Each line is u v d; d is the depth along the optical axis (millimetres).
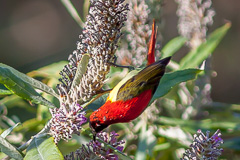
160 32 3072
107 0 2873
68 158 2889
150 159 3045
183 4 3104
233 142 3078
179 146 3055
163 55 3088
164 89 2932
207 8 3100
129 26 3055
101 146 2885
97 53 2879
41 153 2854
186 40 3102
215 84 4691
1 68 2881
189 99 3104
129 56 3064
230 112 3127
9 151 2863
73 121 2865
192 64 3061
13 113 3205
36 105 3109
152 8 3057
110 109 2906
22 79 2889
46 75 3070
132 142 3086
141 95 2908
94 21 2877
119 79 3059
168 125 3064
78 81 2887
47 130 2879
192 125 3064
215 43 3062
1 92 2900
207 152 2875
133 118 2914
